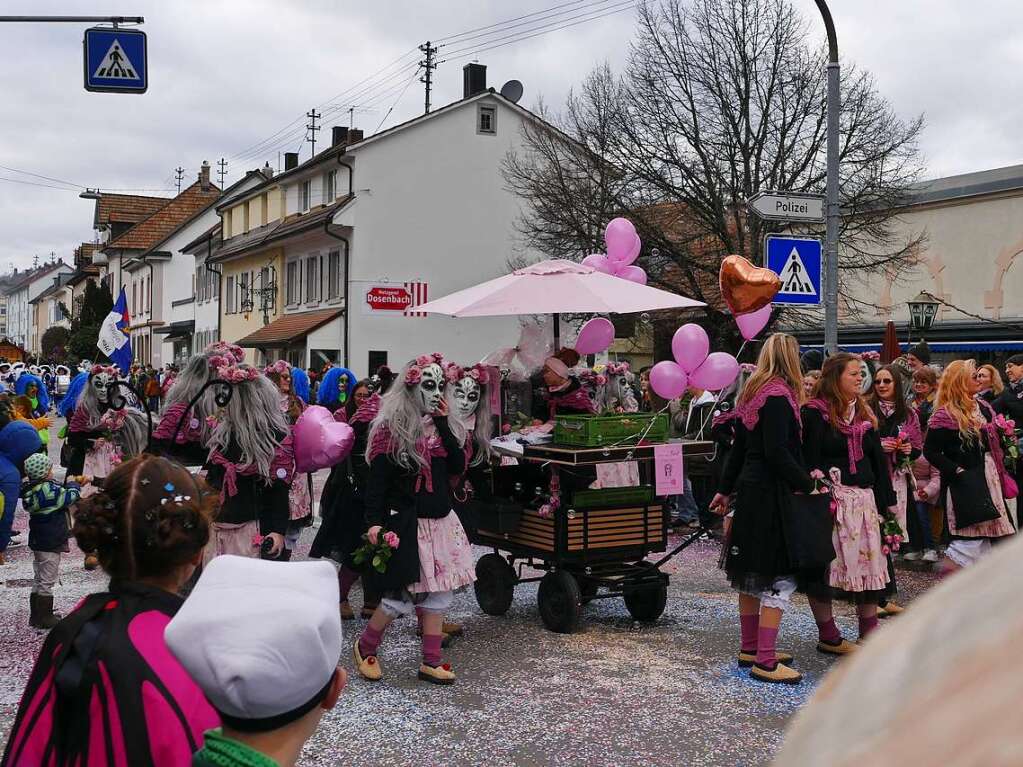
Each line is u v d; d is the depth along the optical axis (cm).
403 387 573
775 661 572
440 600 575
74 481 840
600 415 705
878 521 589
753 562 563
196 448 565
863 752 24
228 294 4200
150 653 196
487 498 723
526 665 609
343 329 3089
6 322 16038
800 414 572
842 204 2212
